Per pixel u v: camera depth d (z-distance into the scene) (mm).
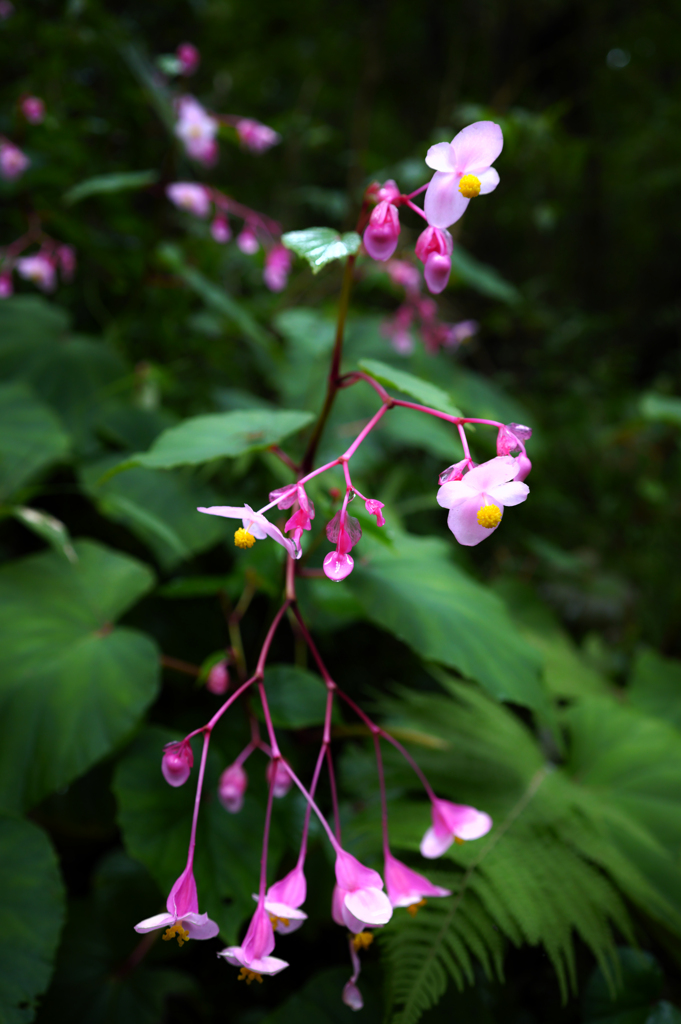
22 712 399
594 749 483
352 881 314
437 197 314
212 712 461
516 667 403
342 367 772
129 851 365
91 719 396
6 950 349
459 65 1469
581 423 1204
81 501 649
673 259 2465
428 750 457
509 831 403
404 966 343
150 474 592
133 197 918
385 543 378
